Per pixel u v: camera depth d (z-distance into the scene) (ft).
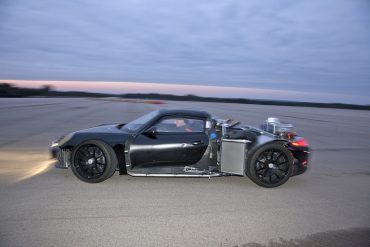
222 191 16.22
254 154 16.94
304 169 18.08
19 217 12.05
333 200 15.49
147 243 10.50
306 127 51.83
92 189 15.57
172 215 12.84
